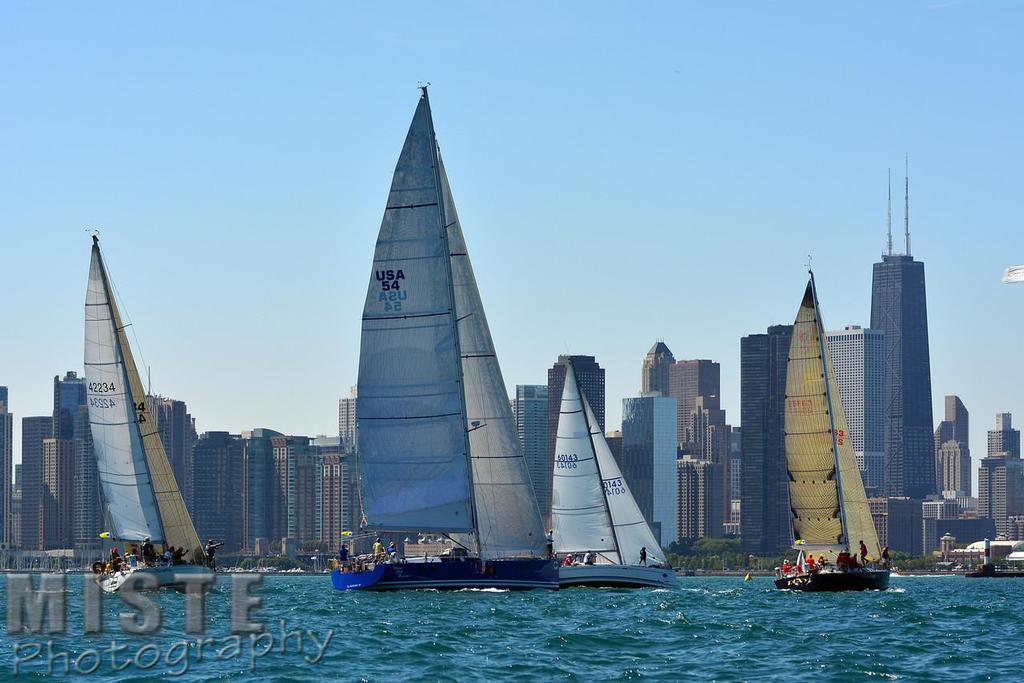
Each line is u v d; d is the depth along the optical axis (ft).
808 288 431.02
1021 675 226.99
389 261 363.56
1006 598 540.11
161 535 408.67
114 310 404.98
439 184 363.35
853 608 362.53
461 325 368.27
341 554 383.86
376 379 365.40
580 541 453.17
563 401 454.81
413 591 370.53
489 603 340.80
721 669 229.86
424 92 362.33
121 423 406.21
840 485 431.43
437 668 224.74
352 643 252.21
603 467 469.16
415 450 364.99
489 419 369.50
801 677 222.69
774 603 383.24
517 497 370.73
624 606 349.61
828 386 432.66
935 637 283.59
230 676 216.54
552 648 250.98
